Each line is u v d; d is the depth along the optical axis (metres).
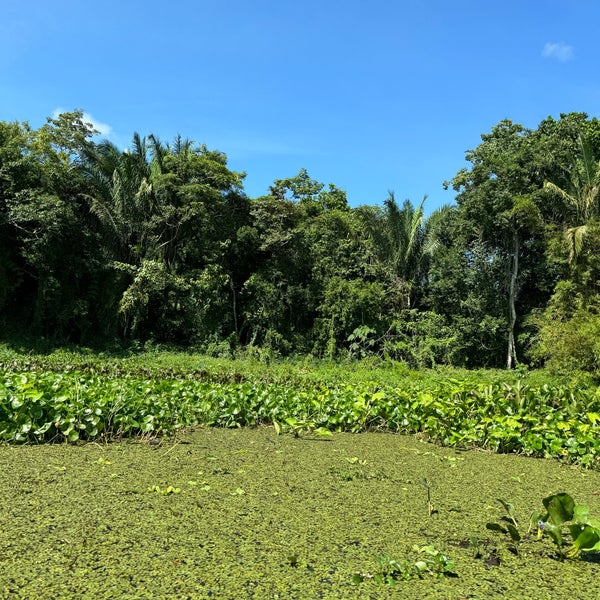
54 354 14.69
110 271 17.41
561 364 13.76
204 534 2.98
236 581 2.47
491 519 3.46
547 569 2.75
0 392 5.16
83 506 3.31
